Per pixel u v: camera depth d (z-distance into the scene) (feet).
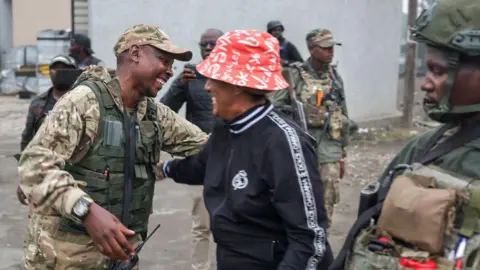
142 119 8.85
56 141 7.87
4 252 16.15
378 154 29.99
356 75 36.17
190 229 18.06
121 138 8.39
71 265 8.39
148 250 16.31
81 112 8.07
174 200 21.17
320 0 34.19
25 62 61.00
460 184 5.27
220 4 33.63
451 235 5.18
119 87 8.45
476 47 5.01
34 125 13.85
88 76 8.52
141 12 33.47
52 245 8.41
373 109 37.73
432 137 5.85
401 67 79.36
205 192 7.66
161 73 8.64
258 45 7.10
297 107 14.62
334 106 15.44
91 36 33.68
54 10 67.10
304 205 6.89
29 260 8.61
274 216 7.15
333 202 15.65
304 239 6.88
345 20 35.12
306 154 7.04
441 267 5.11
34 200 7.65
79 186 8.03
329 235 17.44
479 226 5.12
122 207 8.56
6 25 66.44
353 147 31.68
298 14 34.09
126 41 8.51
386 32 38.01
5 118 42.39
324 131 15.31
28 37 67.05
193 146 9.41
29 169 7.66
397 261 5.32
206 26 33.68
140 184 8.75
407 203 5.33
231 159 7.27
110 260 8.47
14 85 58.90
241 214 7.14
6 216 19.30
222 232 7.36
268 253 7.13
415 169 5.67
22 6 66.59
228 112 7.25
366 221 5.83
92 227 7.51
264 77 7.06
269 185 6.97
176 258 15.78
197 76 14.03
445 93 5.28
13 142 32.81
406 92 37.78
